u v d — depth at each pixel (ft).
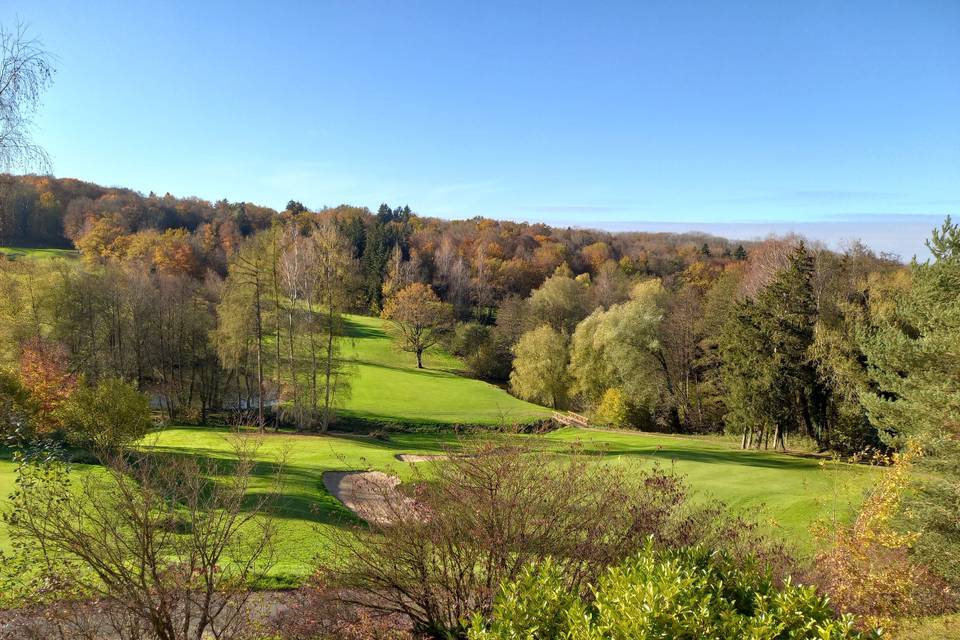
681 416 166.40
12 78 33.58
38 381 91.66
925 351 49.42
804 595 18.11
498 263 313.12
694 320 164.14
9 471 61.62
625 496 28.27
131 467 25.76
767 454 109.09
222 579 25.89
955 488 45.50
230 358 128.77
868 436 98.73
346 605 26.78
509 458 26.55
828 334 101.50
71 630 22.97
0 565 23.68
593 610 21.39
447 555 27.09
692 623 16.93
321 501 65.10
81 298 132.87
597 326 171.94
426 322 234.58
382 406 165.68
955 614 35.14
